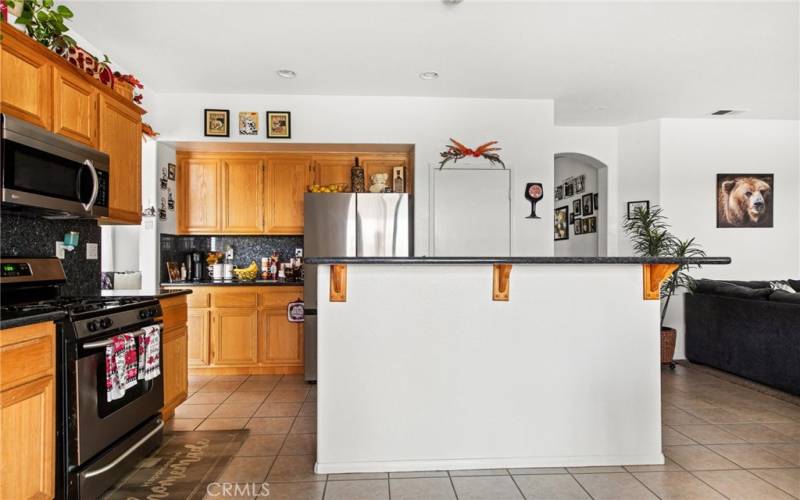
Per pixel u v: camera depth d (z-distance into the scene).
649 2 2.75
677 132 5.11
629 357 2.59
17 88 2.08
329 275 2.48
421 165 4.39
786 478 2.37
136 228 4.25
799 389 3.67
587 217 6.06
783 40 3.23
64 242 2.85
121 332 2.36
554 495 2.21
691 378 4.32
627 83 4.04
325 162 4.73
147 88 4.11
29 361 1.81
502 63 3.61
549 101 4.45
